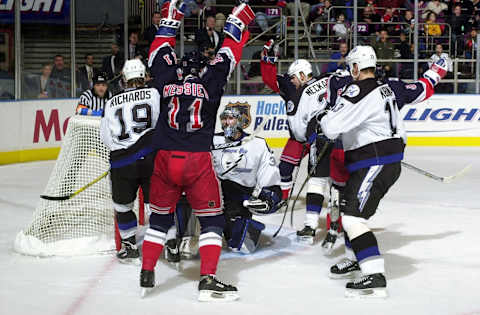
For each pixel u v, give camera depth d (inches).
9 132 1485.0
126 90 661.3
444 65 614.5
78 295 573.3
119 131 650.2
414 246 743.7
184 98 550.3
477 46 1861.5
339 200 696.4
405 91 601.3
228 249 731.4
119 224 668.7
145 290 563.2
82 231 726.5
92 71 1692.9
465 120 1820.9
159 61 570.6
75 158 750.5
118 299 561.6
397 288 589.9
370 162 566.3
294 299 559.8
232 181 701.9
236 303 549.6
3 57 1535.4
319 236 796.6
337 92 697.6
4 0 1524.4
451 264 669.9
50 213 730.2
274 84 847.7
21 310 533.6
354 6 1875.0
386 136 568.4
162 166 557.6
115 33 1733.5
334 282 610.9
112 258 699.4
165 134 556.7
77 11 1678.2
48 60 1617.9
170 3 581.3
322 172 761.0
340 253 714.8
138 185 668.1
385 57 1926.7
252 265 668.7
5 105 1473.9
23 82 1568.7
